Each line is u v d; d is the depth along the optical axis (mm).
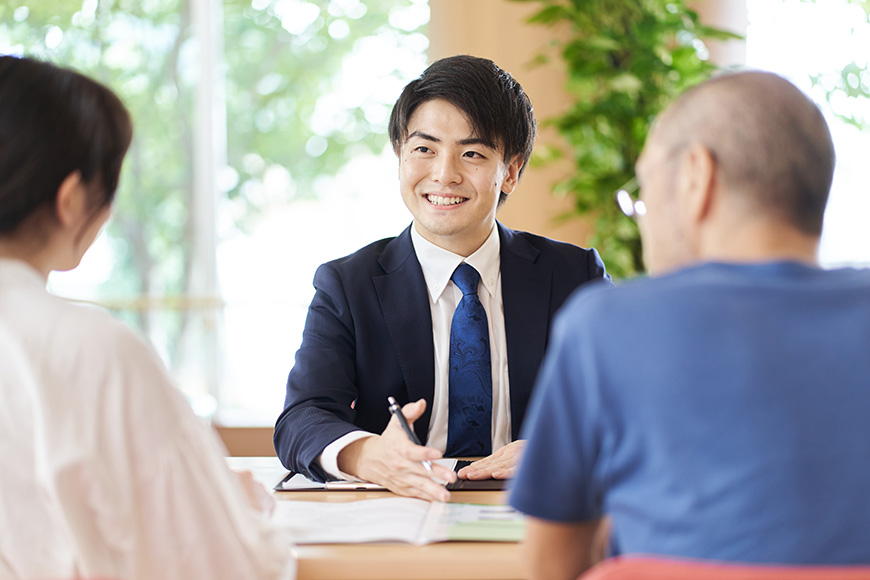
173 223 4016
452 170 1638
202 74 4000
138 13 3971
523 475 807
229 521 926
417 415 1375
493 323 1745
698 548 709
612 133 3115
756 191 774
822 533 690
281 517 1183
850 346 718
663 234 834
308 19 4004
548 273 1796
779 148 767
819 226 799
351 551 1044
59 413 864
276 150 4035
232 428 2215
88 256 3945
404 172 1690
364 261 1766
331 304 1717
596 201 3182
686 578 628
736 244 786
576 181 3139
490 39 3645
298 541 1073
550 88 3562
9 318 899
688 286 751
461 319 1693
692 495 713
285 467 1586
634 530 752
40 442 857
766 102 777
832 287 742
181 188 4020
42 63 958
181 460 908
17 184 916
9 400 874
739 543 698
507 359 1718
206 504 914
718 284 744
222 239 4035
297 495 1339
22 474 866
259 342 3971
